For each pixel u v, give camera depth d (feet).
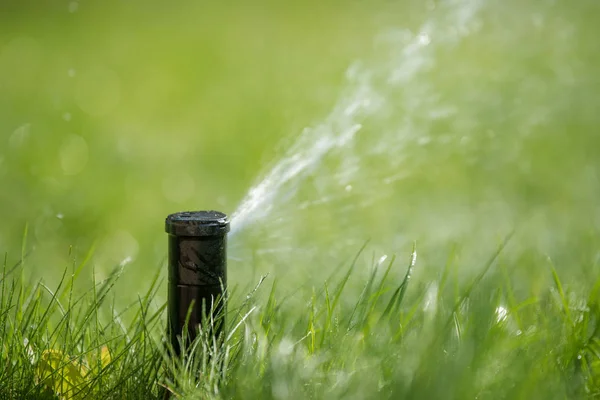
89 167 40.37
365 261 21.74
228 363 12.92
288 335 13.66
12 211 33.22
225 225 12.23
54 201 34.50
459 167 31.37
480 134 32.94
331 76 47.21
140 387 12.85
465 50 35.58
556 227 25.16
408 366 12.27
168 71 62.28
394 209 26.84
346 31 67.62
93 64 64.69
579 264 19.71
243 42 69.56
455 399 11.53
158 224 32.12
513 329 14.25
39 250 28.55
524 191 30.19
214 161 40.65
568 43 41.50
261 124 44.96
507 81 36.37
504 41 38.73
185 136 45.93
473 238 24.03
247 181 35.96
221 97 53.31
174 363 12.50
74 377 13.24
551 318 14.28
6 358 13.48
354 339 13.07
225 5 87.04
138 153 42.93
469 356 12.25
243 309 14.32
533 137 34.53
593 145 34.65
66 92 56.65
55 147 43.75
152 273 24.43
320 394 11.89
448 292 16.83
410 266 14.40
